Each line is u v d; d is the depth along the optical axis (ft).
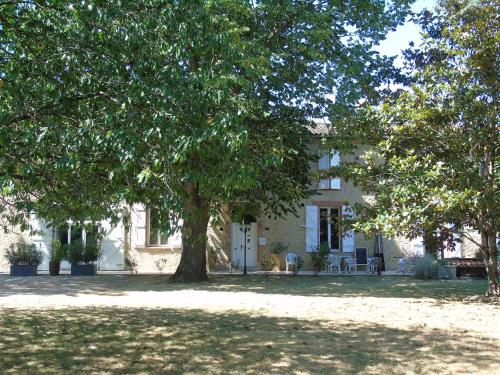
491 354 21.11
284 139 51.93
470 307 34.88
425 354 21.08
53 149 14.90
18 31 17.06
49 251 73.67
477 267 62.59
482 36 36.09
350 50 52.11
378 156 39.86
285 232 75.82
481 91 36.11
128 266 73.51
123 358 20.49
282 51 49.78
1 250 73.72
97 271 71.67
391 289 47.67
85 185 16.85
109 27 16.97
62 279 59.31
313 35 47.62
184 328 26.71
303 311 32.94
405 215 34.37
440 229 38.60
